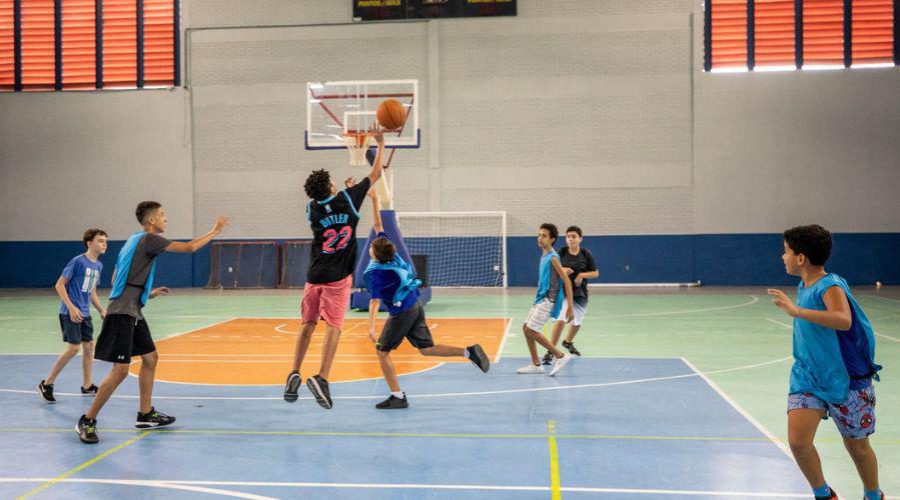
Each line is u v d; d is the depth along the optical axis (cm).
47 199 2641
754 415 654
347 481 475
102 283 2631
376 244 696
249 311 1736
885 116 2380
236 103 2600
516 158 2523
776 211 2431
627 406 692
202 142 2612
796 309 364
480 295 2197
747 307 1736
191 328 1380
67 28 2617
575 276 975
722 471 490
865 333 376
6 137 2642
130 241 596
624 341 1171
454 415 661
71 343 727
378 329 1324
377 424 630
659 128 2469
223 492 454
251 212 2608
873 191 2392
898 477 476
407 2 2533
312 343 1162
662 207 2475
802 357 386
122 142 2623
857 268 2402
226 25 2595
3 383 830
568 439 575
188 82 2605
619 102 2481
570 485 463
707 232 2461
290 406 705
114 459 527
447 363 952
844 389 372
